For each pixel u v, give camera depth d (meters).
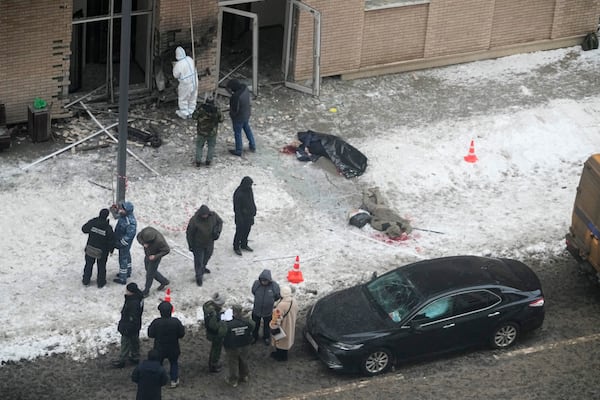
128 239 42.94
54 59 51.19
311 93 57.25
